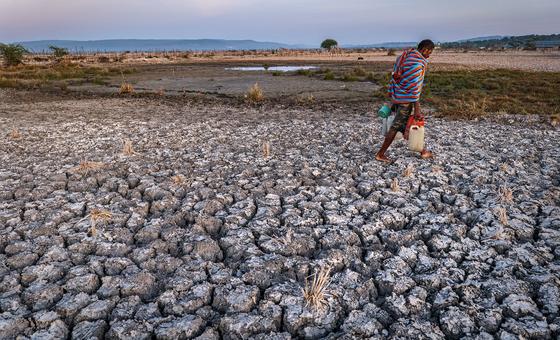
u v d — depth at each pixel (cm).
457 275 381
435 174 653
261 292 367
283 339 306
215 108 1545
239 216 508
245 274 383
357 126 1106
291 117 1309
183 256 419
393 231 469
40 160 767
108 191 605
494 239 446
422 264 401
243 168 709
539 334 303
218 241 461
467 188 598
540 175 661
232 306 340
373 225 480
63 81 2698
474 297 347
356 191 601
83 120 1259
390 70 3772
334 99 1778
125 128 1105
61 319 329
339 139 931
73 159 771
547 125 1155
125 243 455
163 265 404
